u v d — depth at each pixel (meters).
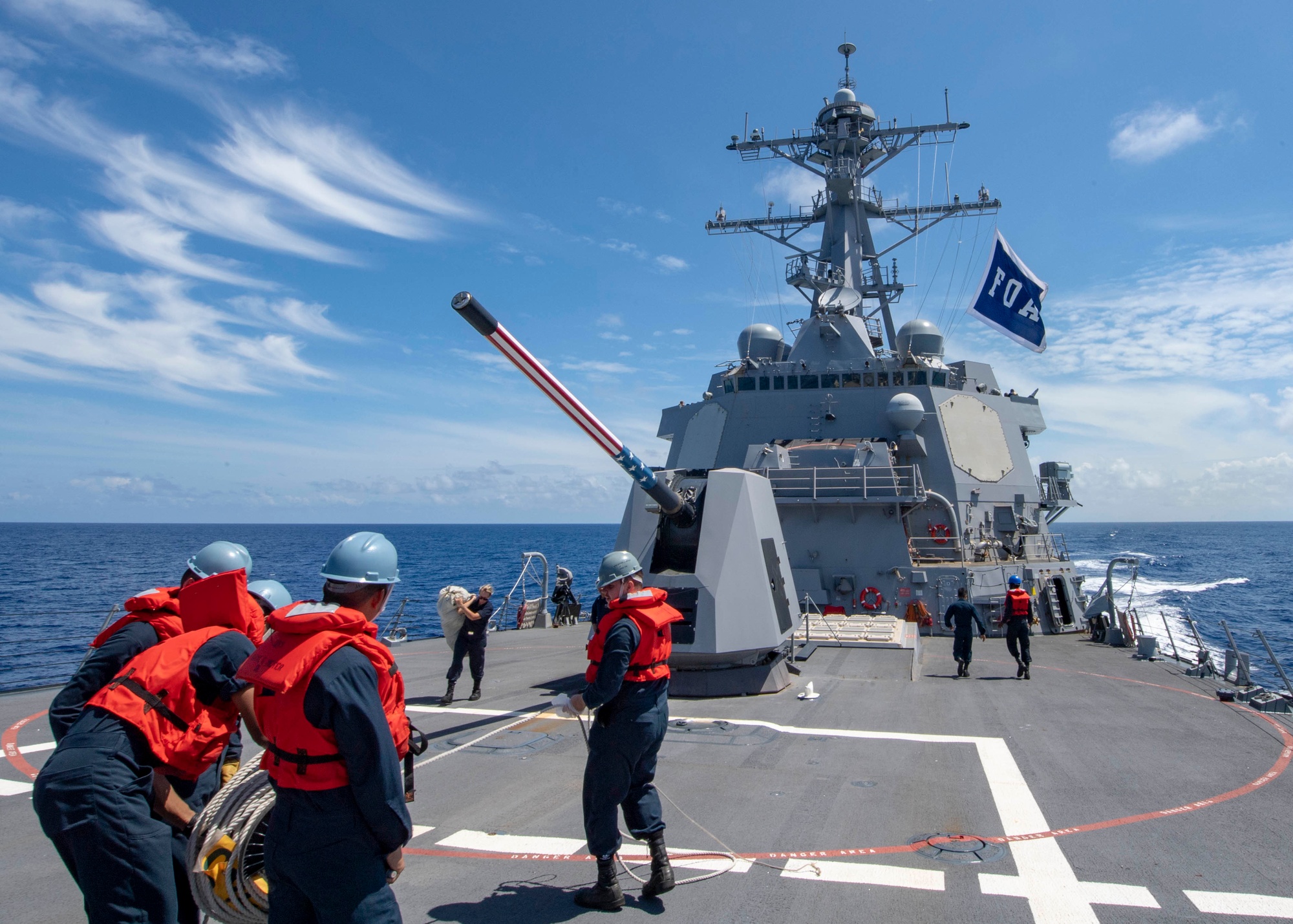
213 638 3.16
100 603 34.66
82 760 2.85
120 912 2.80
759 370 16.66
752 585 8.30
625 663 3.67
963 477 15.56
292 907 2.53
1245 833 4.57
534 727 7.05
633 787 3.87
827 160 19.23
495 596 44.72
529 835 4.55
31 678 18.91
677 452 17.81
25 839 4.63
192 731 3.10
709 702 7.95
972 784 5.43
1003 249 17.58
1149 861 4.19
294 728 2.45
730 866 4.13
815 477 13.95
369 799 2.40
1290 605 38.75
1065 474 18.58
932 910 3.65
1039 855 4.26
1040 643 13.84
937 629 13.97
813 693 8.05
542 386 5.61
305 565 64.56
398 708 2.77
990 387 17.67
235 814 2.79
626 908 3.68
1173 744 6.57
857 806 4.99
